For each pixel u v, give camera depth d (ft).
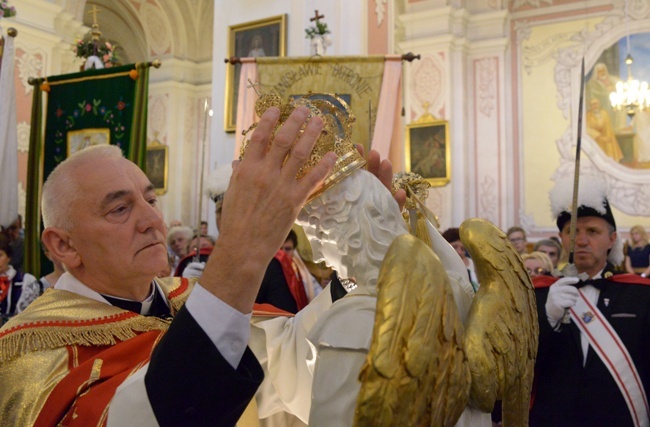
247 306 2.61
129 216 4.33
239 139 15.65
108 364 3.82
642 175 34.50
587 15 36.37
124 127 14.25
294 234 11.57
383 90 15.12
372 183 2.85
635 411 6.73
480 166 37.14
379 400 2.16
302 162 2.55
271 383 3.86
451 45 36.60
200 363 2.52
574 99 36.17
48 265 14.69
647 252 30.12
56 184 4.33
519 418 2.72
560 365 7.08
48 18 26.76
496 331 2.62
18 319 4.20
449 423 2.30
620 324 7.06
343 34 18.62
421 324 2.22
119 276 4.39
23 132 25.21
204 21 41.78
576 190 6.67
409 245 2.39
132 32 42.91
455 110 36.65
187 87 41.42
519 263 2.87
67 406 3.58
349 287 3.04
